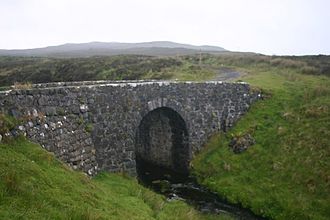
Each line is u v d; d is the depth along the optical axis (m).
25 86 18.69
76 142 17.31
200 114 25.97
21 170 11.05
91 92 18.59
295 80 33.94
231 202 20.56
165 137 27.12
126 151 20.66
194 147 25.80
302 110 26.31
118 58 57.88
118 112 20.19
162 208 17.42
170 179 24.48
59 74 50.41
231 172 23.34
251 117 28.00
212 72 43.19
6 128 13.06
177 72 44.47
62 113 16.59
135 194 17.50
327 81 33.03
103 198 13.49
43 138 15.14
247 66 46.31
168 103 23.56
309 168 20.61
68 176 13.35
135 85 21.27
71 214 9.91
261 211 19.14
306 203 18.53
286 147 23.11
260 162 23.08
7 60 71.88
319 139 22.28
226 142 26.38
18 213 8.56
